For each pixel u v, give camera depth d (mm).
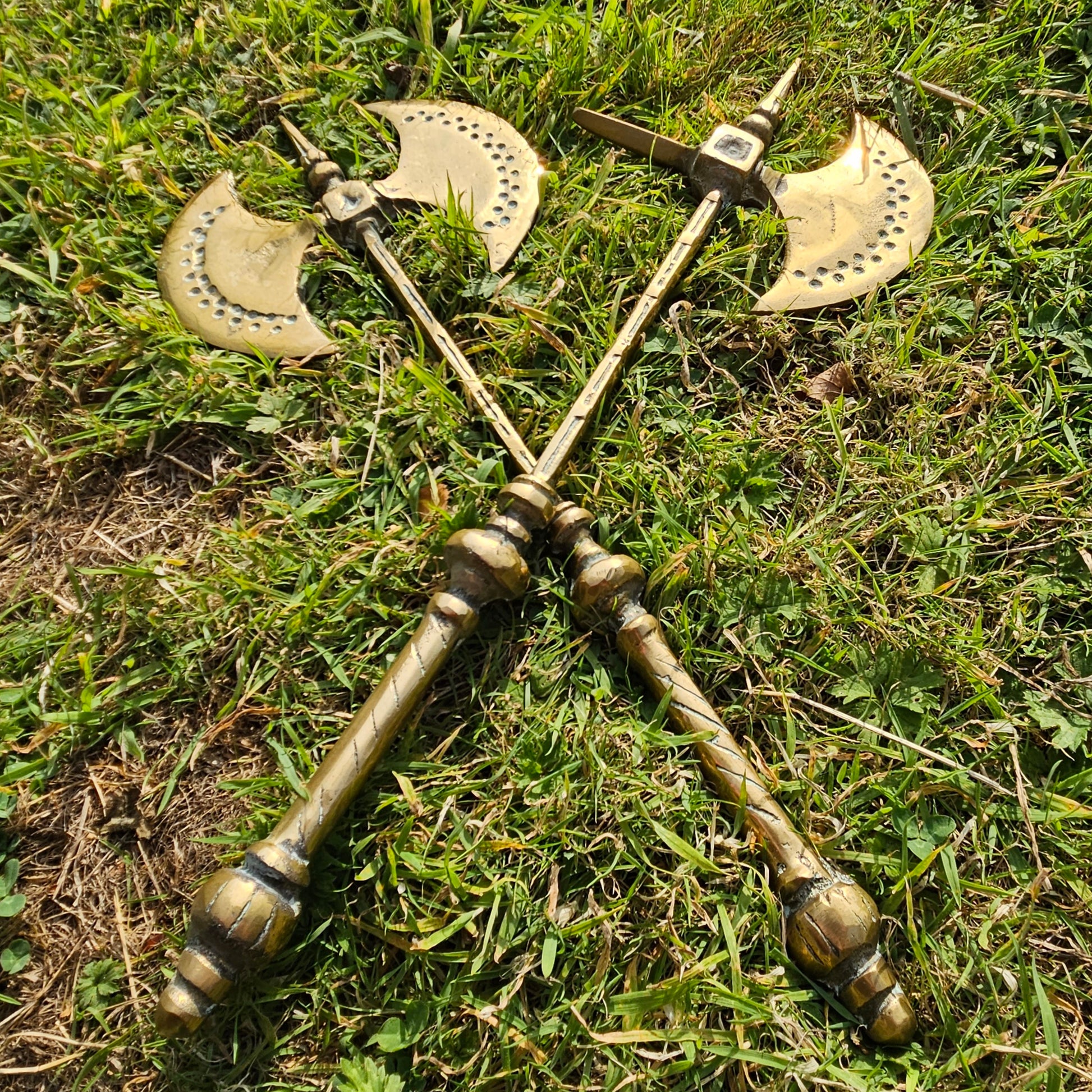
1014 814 552
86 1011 537
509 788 549
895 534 588
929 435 598
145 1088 531
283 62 655
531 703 563
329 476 596
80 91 647
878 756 561
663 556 576
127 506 598
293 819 511
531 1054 525
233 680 571
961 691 567
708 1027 527
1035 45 662
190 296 606
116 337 606
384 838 543
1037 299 621
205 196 618
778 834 522
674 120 652
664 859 547
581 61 649
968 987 535
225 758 564
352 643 572
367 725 521
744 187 619
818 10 666
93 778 561
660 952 536
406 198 625
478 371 610
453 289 619
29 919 548
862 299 611
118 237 624
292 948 537
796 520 593
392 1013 533
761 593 575
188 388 599
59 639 574
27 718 566
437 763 552
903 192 621
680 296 620
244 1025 534
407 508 589
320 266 615
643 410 601
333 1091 524
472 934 537
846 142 631
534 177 624
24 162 628
